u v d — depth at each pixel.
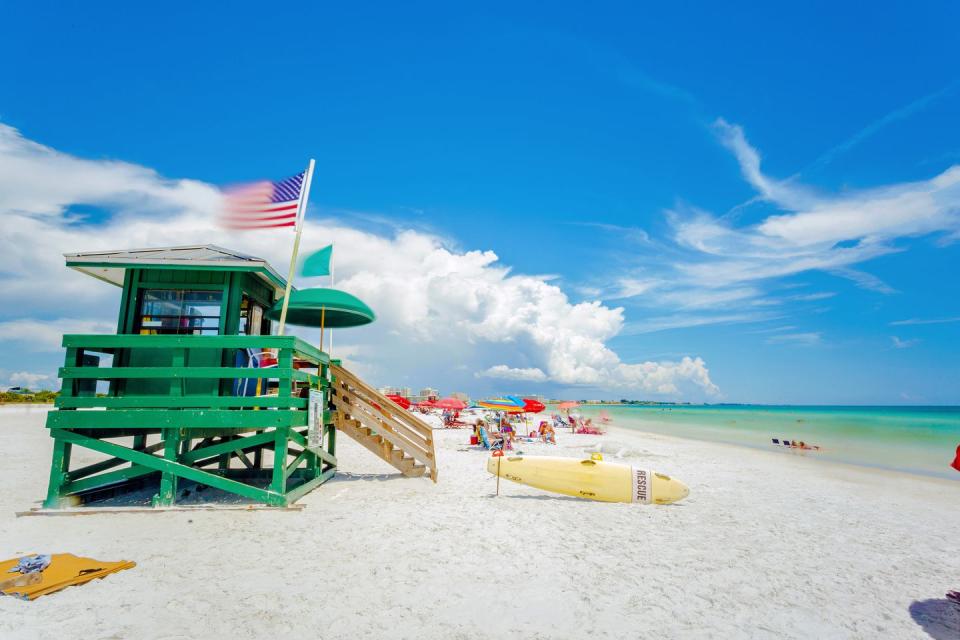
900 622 4.98
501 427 22.58
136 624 4.36
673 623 4.76
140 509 8.28
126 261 9.28
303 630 4.36
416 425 12.54
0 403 52.72
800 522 9.06
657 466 16.70
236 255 9.88
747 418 70.44
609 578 5.86
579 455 18.58
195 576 5.51
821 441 31.00
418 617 4.68
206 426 8.45
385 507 9.02
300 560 6.12
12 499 9.07
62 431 8.41
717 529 8.32
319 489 10.48
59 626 4.27
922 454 23.50
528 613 4.85
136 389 9.23
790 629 4.75
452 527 7.80
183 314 9.55
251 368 8.66
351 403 12.21
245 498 9.37
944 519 9.83
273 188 10.27
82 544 6.53
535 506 9.49
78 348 8.54
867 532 8.54
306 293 11.09
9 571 5.37
